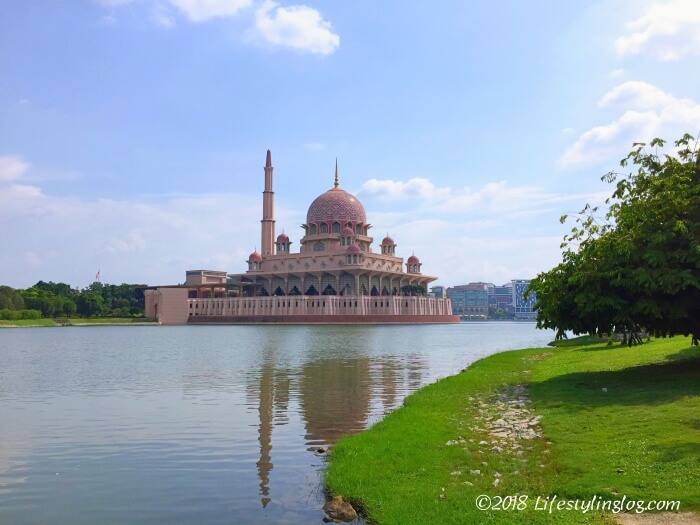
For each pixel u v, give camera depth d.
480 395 28.97
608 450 16.70
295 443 22.16
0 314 165.12
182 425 25.42
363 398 32.06
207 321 188.88
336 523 14.05
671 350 38.22
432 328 154.88
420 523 12.80
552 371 35.66
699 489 13.22
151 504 15.86
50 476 18.38
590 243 30.81
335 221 194.25
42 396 33.81
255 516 14.87
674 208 27.72
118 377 42.47
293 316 172.38
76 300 199.50
